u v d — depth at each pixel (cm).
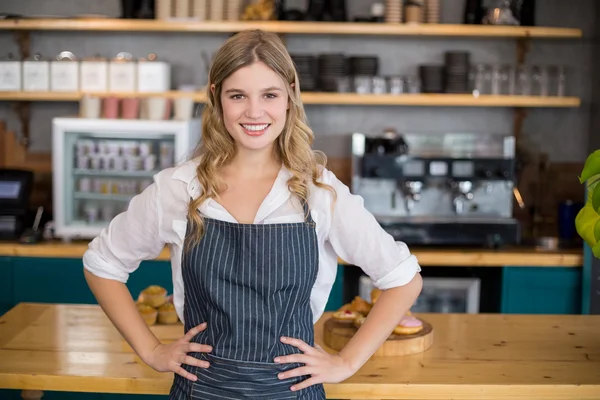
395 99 438
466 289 414
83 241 427
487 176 427
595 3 479
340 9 450
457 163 426
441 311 418
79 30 475
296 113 190
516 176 479
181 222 187
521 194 485
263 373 180
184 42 479
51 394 283
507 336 250
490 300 416
